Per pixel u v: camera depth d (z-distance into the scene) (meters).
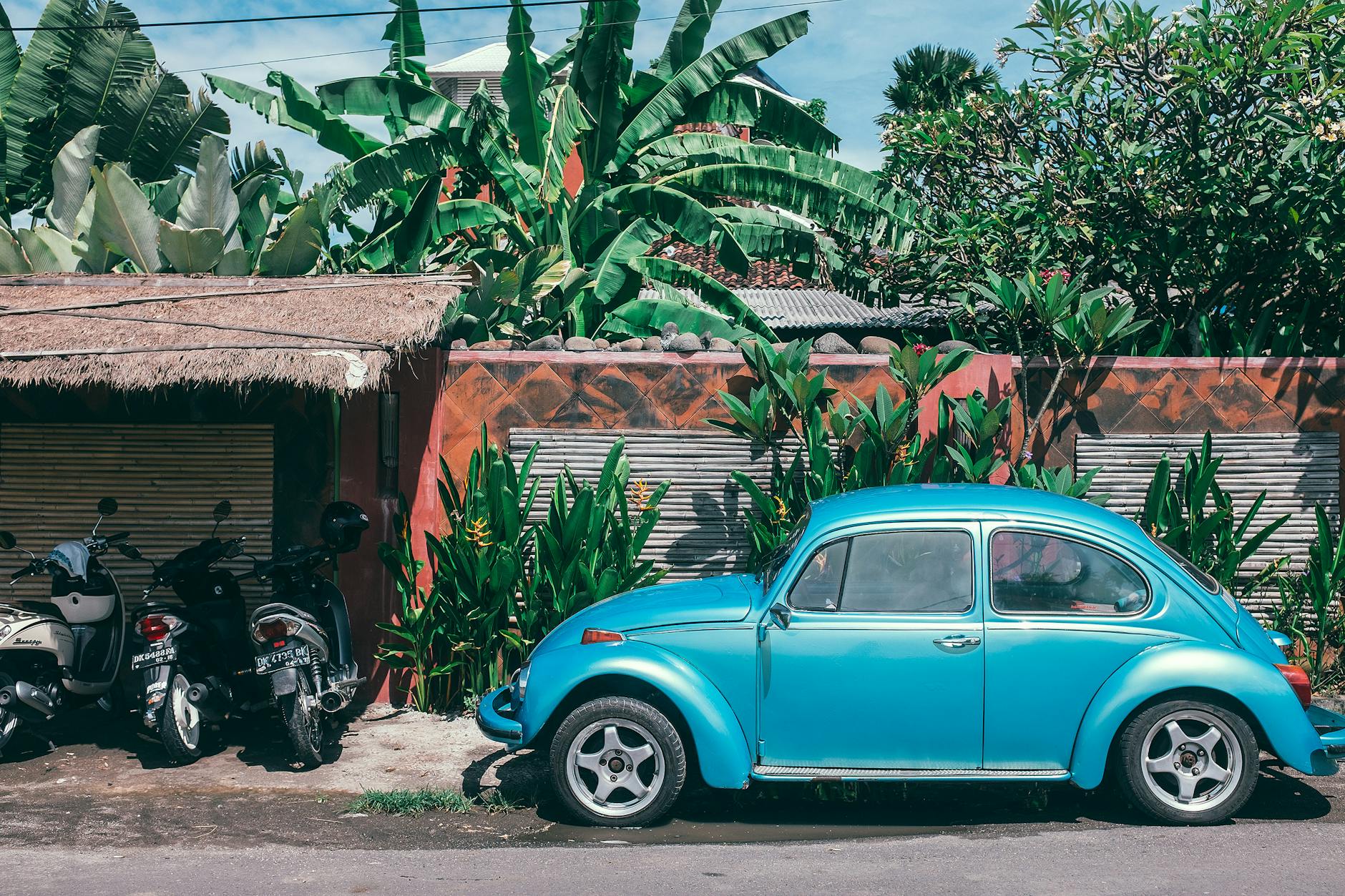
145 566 7.80
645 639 5.43
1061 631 5.18
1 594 7.84
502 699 5.90
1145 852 4.86
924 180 13.04
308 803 5.78
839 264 12.95
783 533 7.48
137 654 6.39
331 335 7.00
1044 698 5.18
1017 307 8.26
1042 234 10.80
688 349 8.13
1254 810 5.47
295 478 7.80
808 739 5.30
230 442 7.81
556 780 5.36
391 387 7.76
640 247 12.10
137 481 7.82
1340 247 9.24
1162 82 10.26
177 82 13.49
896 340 13.52
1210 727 5.17
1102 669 5.16
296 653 6.23
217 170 10.88
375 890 4.50
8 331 7.28
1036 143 11.93
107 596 6.96
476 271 8.77
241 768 6.40
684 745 5.61
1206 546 7.62
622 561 7.44
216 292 8.20
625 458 7.88
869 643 5.24
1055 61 11.30
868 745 5.28
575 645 5.51
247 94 12.66
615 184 13.48
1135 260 10.41
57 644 6.64
